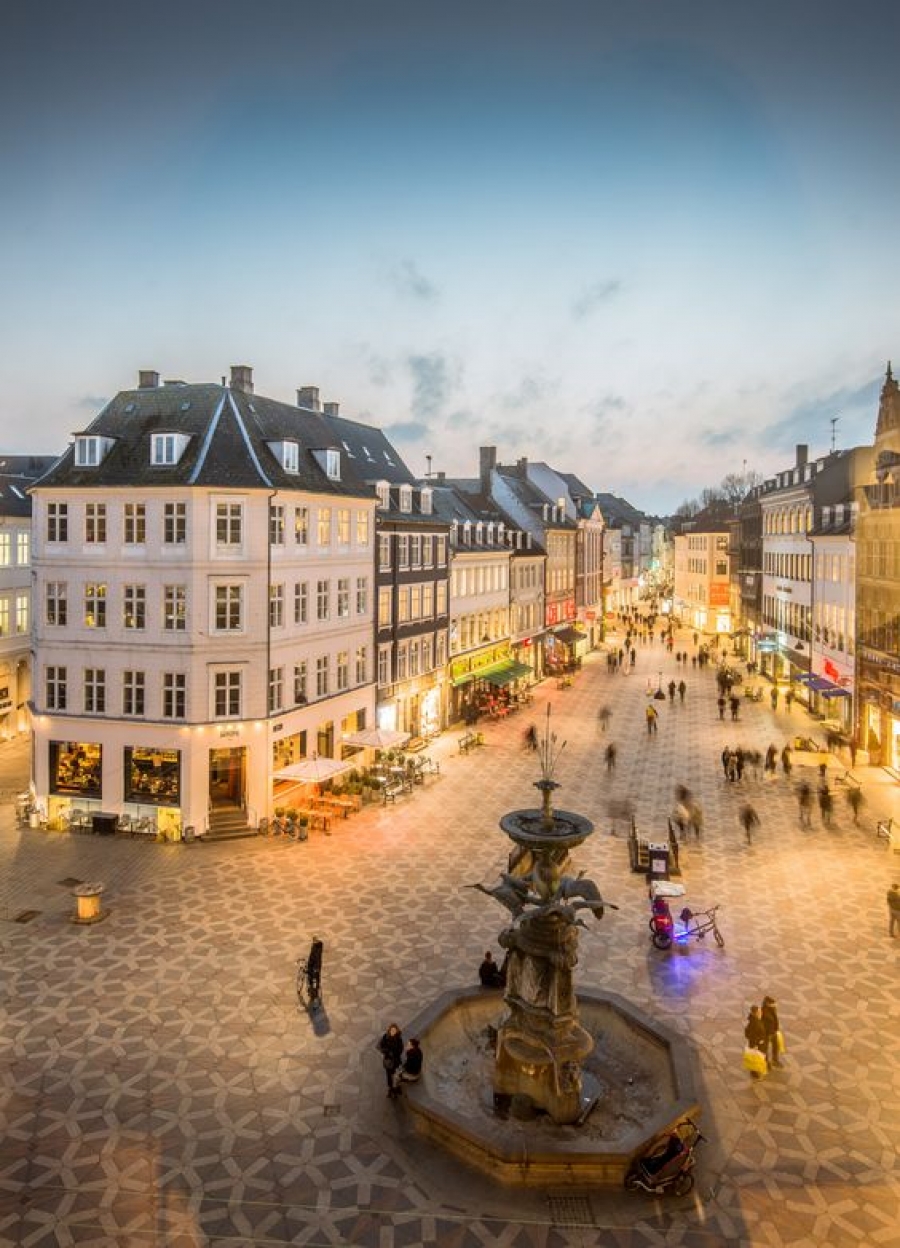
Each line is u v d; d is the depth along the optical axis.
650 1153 13.63
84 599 30.45
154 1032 17.75
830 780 37.50
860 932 22.66
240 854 28.16
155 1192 13.38
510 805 33.75
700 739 45.62
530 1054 15.13
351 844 29.17
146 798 30.11
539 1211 13.06
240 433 31.69
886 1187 13.58
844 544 45.94
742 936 22.44
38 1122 14.95
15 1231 12.59
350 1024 18.09
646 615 126.88
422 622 44.62
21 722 45.00
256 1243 12.43
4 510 43.31
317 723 34.03
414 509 45.28
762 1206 13.19
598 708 54.78
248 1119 15.09
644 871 26.81
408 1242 12.47
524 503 68.69
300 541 32.91
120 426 32.84
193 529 29.30
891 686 38.69
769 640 64.69
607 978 20.25
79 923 22.83
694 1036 17.81
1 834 29.94
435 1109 14.56
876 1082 16.28
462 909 23.91
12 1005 18.75
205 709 29.67
